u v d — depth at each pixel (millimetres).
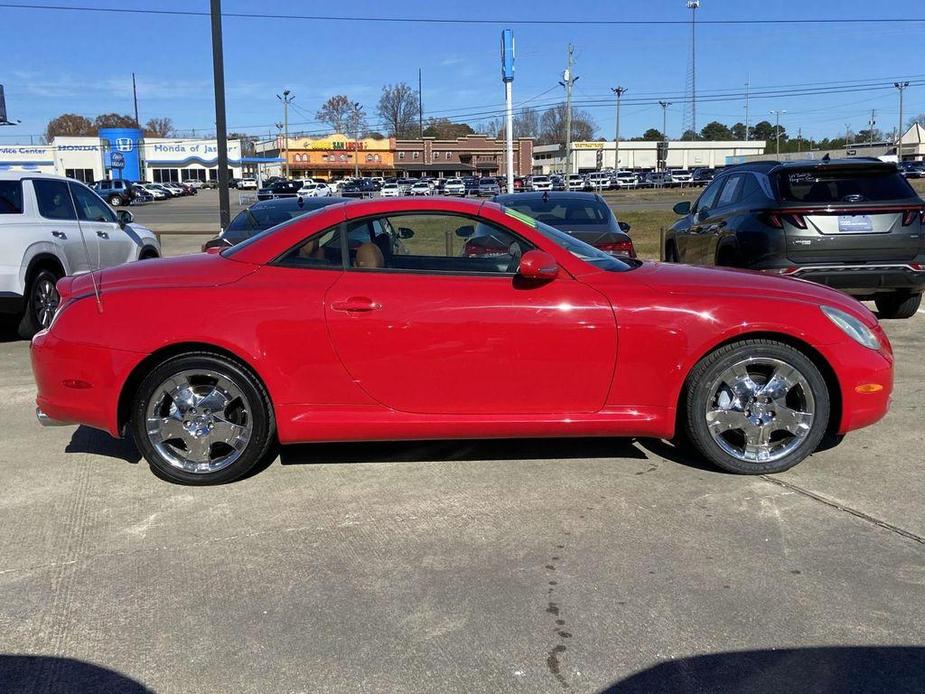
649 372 4285
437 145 101750
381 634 2969
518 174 103875
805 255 7637
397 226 4434
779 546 3609
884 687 2637
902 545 3605
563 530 3799
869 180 7809
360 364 4219
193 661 2818
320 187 62906
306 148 96188
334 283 4254
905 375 6477
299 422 4258
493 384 4266
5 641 2945
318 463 4707
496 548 3627
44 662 2818
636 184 72000
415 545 3668
